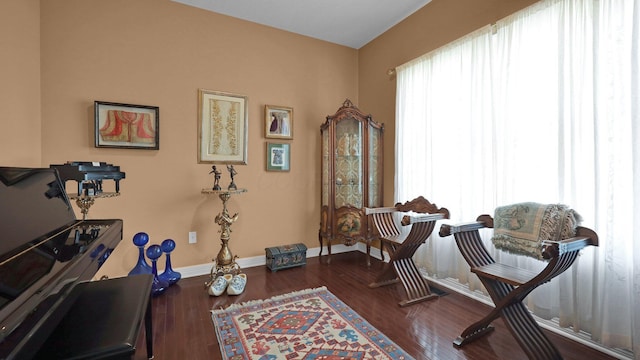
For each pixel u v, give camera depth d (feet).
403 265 8.37
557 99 6.24
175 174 9.63
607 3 5.50
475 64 7.96
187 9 9.79
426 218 7.83
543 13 6.52
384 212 9.75
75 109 8.32
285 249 10.75
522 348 5.33
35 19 7.70
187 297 8.16
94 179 5.82
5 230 3.56
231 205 10.60
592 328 5.68
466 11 8.52
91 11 8.50
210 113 10.13
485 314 7.28
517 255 6.26
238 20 10.64
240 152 10.66
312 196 12.21
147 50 9.21
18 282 2.77
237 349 5.74
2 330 2.12
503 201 7.24
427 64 9.50
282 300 7.97
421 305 7.77
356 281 9.45
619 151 5.33
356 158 11.44
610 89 5.42
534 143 6.68
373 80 12.42
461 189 8.34
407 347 5.85
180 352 5.65
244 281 8.61
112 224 5.69
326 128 11.50
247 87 10.82
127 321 3.72
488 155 7.70
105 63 8.66
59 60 8.14
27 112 7.34
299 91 11.91
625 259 5.26
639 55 5.07
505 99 7.20
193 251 9.94
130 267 8.98
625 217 5.27
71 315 3.85
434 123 9.26
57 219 4.89
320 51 12.40
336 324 6.72
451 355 5.59
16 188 4.13
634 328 5.04
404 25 10.79
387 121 11.73
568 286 5.99
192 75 9.86
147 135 9.13
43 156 7.97
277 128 11.37
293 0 9.64
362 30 11.68
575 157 5.93
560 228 5.49
